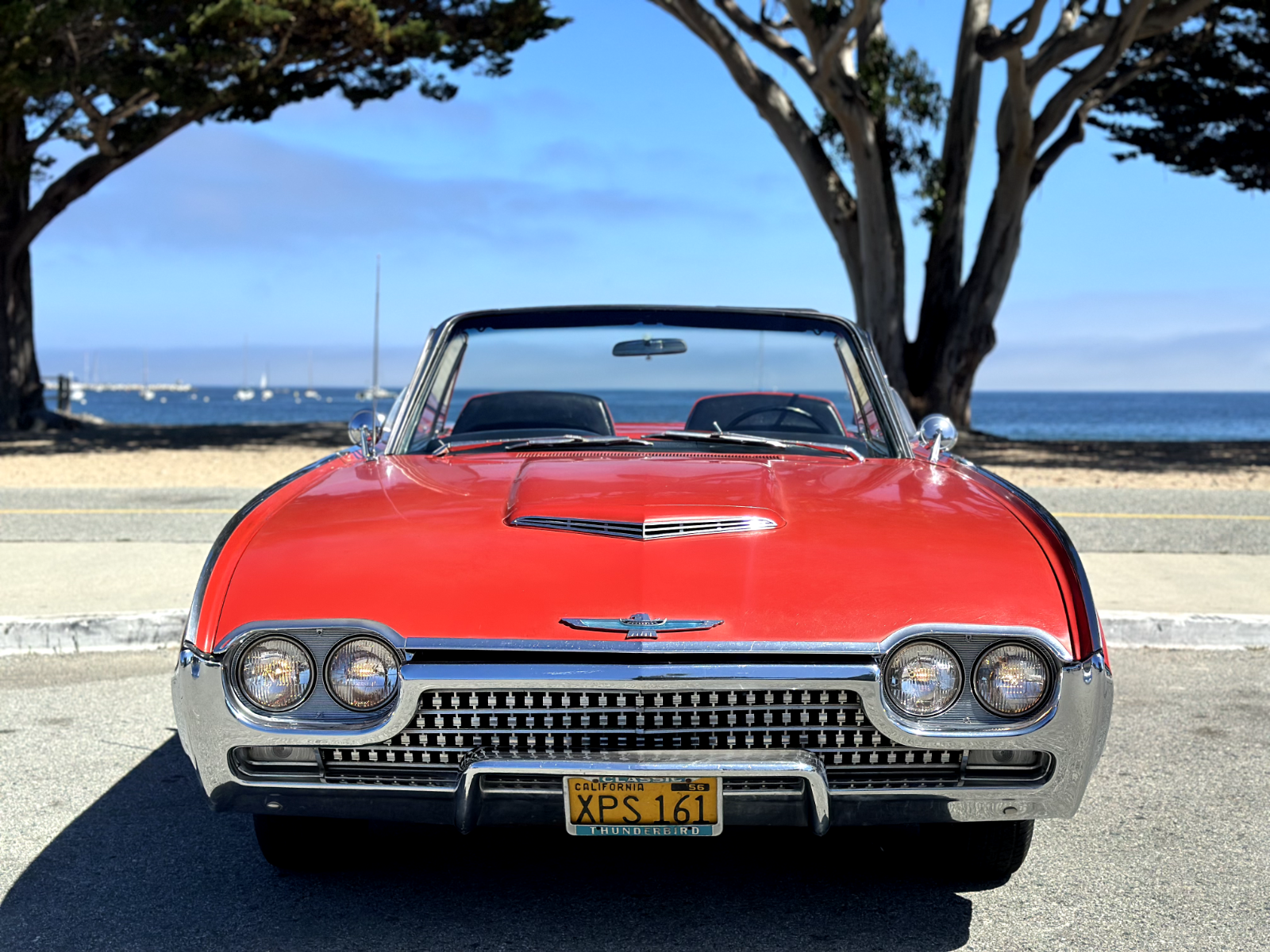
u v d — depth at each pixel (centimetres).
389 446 342
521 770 219
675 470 291
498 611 225
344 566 237
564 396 363
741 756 219
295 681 228
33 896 272
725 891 273
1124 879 281
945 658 224
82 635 527
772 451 336
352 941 247
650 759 218
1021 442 2080
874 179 1977
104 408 15638
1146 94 2572
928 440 335
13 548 738
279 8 1934
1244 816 323
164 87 1925
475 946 245
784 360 363
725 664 221
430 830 313
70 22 1855
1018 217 2075
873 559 237
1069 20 1888
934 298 2144
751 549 239
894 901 267
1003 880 279
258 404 19238
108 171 2516
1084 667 224
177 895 272
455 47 2358
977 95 2105
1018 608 227
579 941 247
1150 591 610
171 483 1212
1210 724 414
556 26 2367
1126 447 1995
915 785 226
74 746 388
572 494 264
